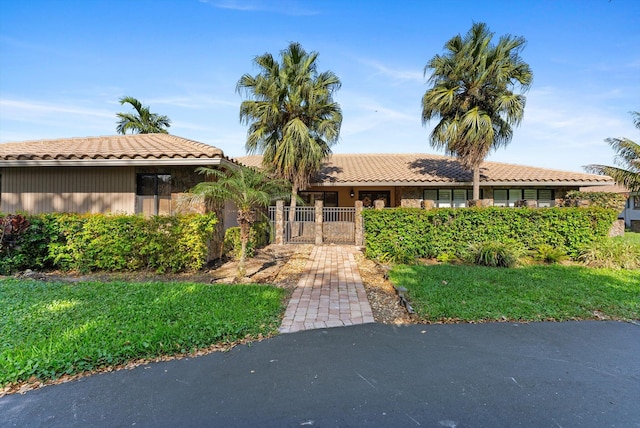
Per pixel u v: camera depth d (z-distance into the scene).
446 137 13.66
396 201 18.33
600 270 8.10
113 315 4.64
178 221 7.91
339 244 14.08
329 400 2.87
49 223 7.80
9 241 7.60
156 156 8.55
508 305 5.32
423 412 2.71
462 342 4.10
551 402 2.85
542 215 9.95
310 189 19.75
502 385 3.12
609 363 3.56
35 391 3.00
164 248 7.80
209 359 3.63
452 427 2.52
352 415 2.67
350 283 7.15
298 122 13.36
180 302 5.26
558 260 9.39
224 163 8.73
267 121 13.91
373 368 3.44
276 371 3.38
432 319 4.84
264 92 13.84
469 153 13.49
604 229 9.82
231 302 5.35
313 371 3.38
